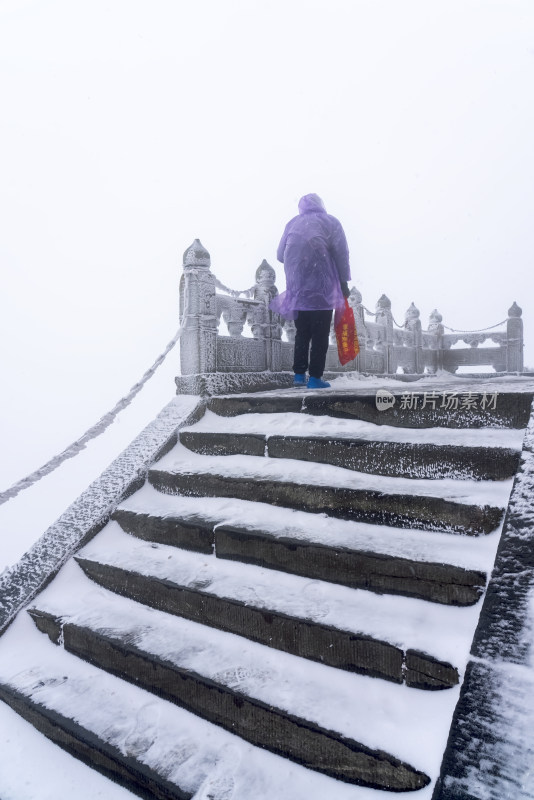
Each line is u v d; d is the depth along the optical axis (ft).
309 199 16.93
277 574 8.49
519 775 4.26
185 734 6.93
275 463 10.99
